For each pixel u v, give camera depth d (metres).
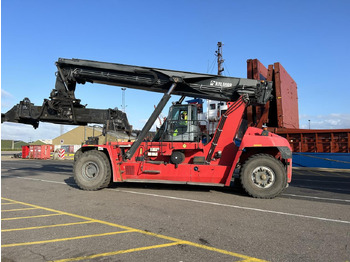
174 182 7.30
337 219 4.77
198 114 8.61
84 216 4.84
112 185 8.57
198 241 3.64
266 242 3.63
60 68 8.66
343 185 9.05
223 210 5.30
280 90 14.06
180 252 3.28
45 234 3.91
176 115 7.92
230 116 7.51
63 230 4.08
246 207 5.59
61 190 7.61
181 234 3.91
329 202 6.23
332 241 3.70
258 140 6.81
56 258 3.12
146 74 8.30
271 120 16.03
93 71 8.59
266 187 6.58
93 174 7.68
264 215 4.97
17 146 84.50
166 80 8.19
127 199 6.33
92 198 6.46
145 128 7.72
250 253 3.27
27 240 3.68
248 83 7.77
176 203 5.90
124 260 3.06
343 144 13.80
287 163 6.89
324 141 14.24
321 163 14.21
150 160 7.89
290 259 3.12
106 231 4.03
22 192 7.30
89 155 7.70
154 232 3.99
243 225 4.35
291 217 4.85
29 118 8.60
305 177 11.45
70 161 24.88
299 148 14.88
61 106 8.59
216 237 3.80
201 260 3.07
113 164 7.64
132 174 7.68
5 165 18.30
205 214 4.98
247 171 6.71
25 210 5.30
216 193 7.20
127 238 3.74
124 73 8.49
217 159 7.47
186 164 7.33
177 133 7.81
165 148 7.69
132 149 7.65
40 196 6.73
